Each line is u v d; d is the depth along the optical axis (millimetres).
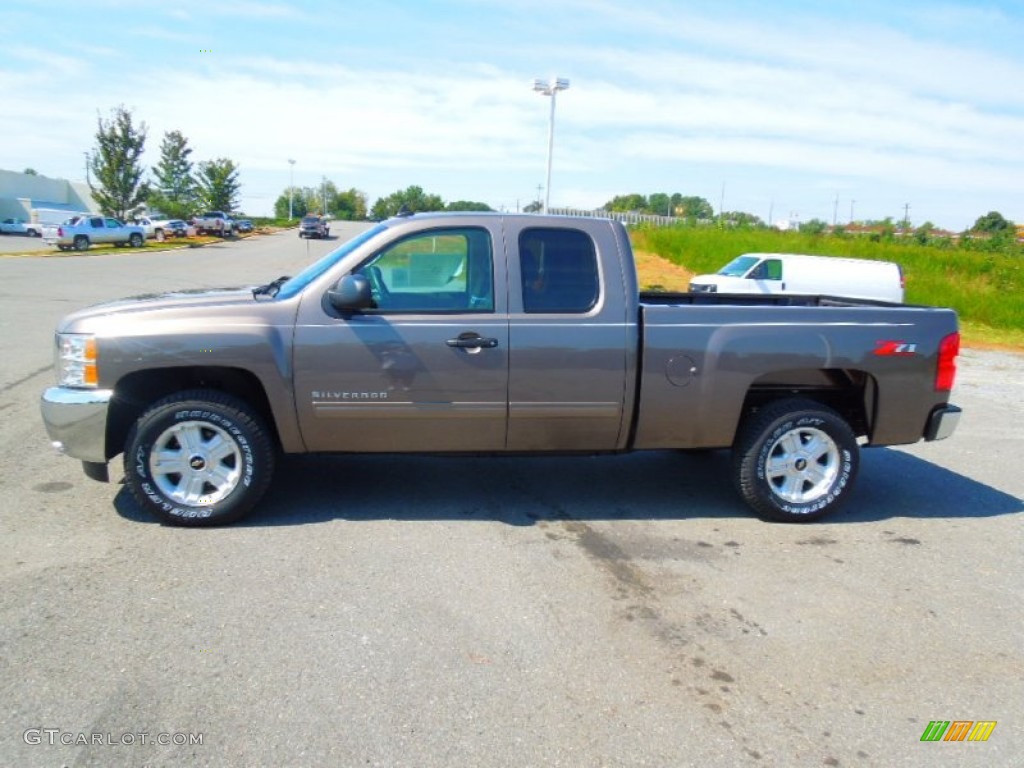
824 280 18453
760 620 3814
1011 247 38719
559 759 2738
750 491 5078
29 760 2623
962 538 5035
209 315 4602
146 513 4867
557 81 25453
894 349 5051
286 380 4613
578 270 4852
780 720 3027
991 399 10422
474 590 3986
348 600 3820
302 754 2705
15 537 4445
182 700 2984
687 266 31562
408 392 4695
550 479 5914
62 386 4629
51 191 65312
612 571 4297
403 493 5457
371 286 4684
